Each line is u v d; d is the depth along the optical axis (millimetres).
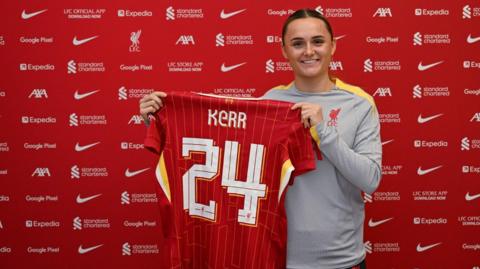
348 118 1601
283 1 2232
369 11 2227
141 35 2252
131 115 2285
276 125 1549
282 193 1501
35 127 2283
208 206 1611
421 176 2277
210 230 1606
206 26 2248
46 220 2318
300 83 1666
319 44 1588
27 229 2318
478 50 2223
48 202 2312
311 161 1511
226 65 2260
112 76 2268
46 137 2289
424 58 2234
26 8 2242
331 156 1504
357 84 2248
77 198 2316
